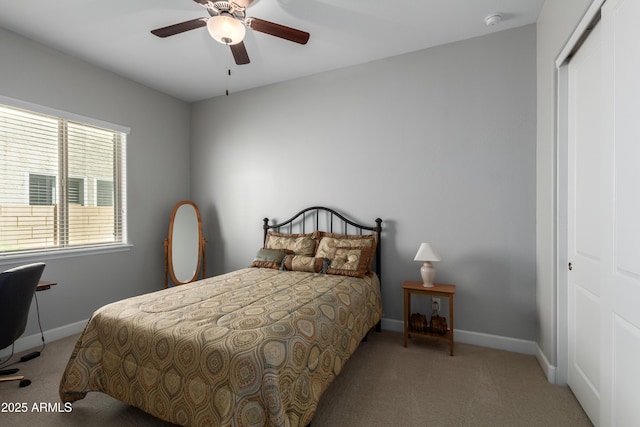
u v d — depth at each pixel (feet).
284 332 4.93
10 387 6.59
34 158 8.90
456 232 9.04
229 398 4.28
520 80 8.30
